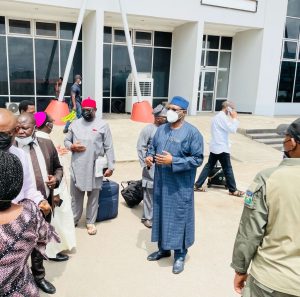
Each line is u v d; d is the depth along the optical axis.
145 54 16.33
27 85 14.55
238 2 15.13
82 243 4.18
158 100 17.11
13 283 1.54
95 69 13.34
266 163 9.16
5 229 1.50
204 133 12.05
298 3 16.78
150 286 3.37
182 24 15.65
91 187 4.28
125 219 4.96
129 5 13.42
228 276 3.62
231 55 17.81
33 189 2.55
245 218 1.93
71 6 12.62
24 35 14.10
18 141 2.93
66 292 3.21
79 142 4.22
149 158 3.62
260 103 16.80
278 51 16.42
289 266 1.80
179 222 3.54
